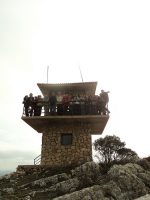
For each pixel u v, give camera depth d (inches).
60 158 949.2
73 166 831.7
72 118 925.8
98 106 946.7
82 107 951.0
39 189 681.6
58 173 788.0
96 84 1032.2
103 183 659.4
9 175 822.5
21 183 746.2
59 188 666.2
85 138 972.6
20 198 609.9
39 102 956.6
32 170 842.2
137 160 813.2
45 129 995.3
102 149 1095.6
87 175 719.1
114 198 586.2
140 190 620.1
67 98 964.6
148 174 700.7
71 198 568.1
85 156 946.7
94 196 577.9
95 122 989.2
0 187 719.1
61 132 984.3
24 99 956.6
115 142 1108.5
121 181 630.5
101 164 813.2
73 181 687.7
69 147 962.7
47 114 946.7
